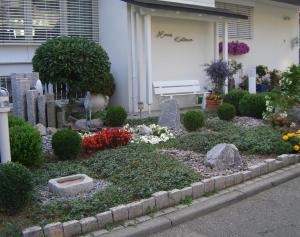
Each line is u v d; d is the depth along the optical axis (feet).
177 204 16.07
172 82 43.04
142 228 13.91
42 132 26.99
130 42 39.14
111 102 41.42
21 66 37.52
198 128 29.84
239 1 53.62
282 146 22.67
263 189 18.48
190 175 18.07
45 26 38.32
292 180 20.07
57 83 32.35
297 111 30.37
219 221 15.12
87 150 22.58
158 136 27.58
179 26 44.01
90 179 17.03
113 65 41.01
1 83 36.55
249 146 23.24
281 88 33.30
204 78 46.96
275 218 15.34
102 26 41.70
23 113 29.76
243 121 33.19
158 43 42.32
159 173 18.13
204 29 46.55
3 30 35.94
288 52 63.93
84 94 37.60
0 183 13.82
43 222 13.51
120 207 14.52
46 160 21.47
